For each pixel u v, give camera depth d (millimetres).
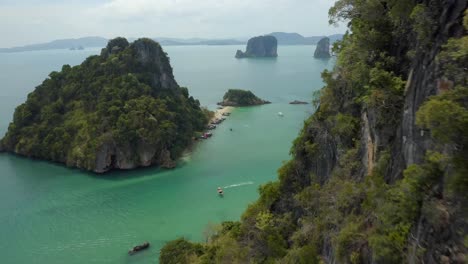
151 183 81562
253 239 34406
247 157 95500
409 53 18844
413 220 15664
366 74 22453
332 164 28078
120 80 110750
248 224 36750
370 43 22703
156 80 121312
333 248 21875
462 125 12312
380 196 18438
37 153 98125
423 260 14742
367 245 18656
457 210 13469
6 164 94562
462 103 13109
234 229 41000
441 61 15391
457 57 13781
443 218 14070
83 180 83938
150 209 68188
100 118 96812
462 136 12609
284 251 29859
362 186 21234
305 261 24922
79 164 90375
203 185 78750
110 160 90812
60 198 74000
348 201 21953
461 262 13078
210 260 39469
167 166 91438
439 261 13969
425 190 15188
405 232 15875
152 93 115562
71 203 71625
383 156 20000
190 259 42062
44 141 98062
